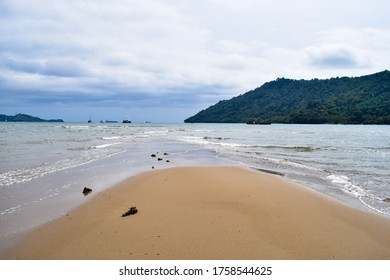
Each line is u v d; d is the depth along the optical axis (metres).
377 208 10.27
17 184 12.62
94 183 13.20
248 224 8.15
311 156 24.91
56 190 11.82
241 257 6.36
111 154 24.19
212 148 32.03
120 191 11.77
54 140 36.69
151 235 7.35
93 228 7.84
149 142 39.44
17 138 38.97
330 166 19.36
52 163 18.28
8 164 17.41
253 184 13.05
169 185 12.72
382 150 29.92
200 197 10.76
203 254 6.45
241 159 22.94
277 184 13.26
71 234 7.47
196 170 16.67
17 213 9.06
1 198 10.58
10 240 7.16
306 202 10.47
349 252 6.70
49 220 8.48
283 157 24.27
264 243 7.01
